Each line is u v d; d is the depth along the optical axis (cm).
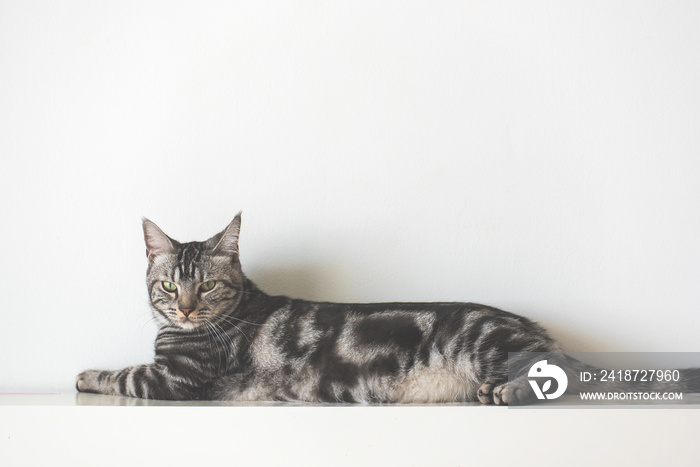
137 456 203
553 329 267
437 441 196
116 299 278
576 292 267
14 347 278
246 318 248
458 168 273
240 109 280
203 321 240
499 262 270
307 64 279
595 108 271
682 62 270
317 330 243
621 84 271
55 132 283
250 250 278
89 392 261
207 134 280
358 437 198
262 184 278
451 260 271
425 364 233
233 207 279
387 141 276
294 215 277
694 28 271
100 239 280
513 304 269
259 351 244
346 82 278
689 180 268
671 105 270
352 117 277
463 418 196
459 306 240
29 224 281
